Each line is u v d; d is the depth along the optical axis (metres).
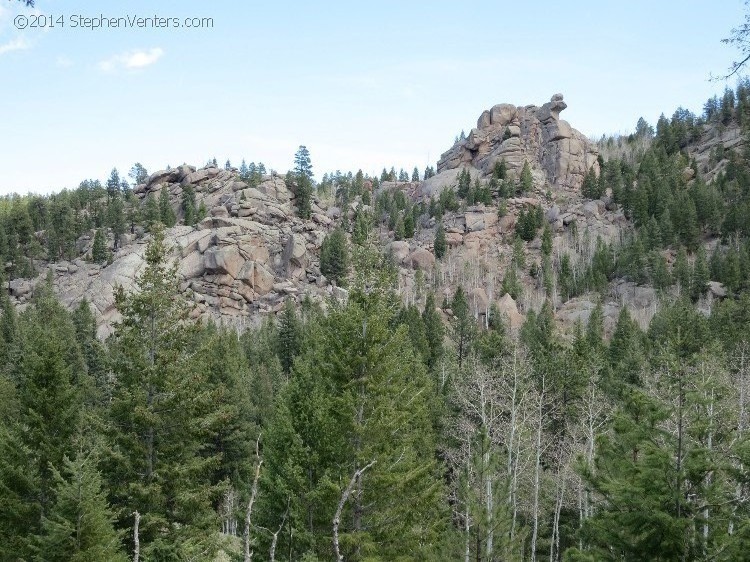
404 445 23.84
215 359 47.00
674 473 13.60
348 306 23.42
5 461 22.31
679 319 65.94
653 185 151.75
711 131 179.50
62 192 180.88
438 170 195.25
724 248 126.38
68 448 23.31
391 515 21.16
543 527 38.91
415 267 138.25
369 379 21.94
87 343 72.88
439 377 47.75
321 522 21.47
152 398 23.11
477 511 20.25
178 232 128.00
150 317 24.09
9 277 127.31
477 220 152.38
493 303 108.69
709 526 13.54
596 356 50.31
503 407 36.94
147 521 21.55
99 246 130.12
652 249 128.12
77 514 19.14
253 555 22.33
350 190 182.12
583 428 36.81
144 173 185.25
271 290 120.75
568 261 131.25
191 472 23.00
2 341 68.00
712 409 20.03
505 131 182.38
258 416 49.75
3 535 21.83
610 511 14.58
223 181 154.75
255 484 10.09
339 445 21.50
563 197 162.88
